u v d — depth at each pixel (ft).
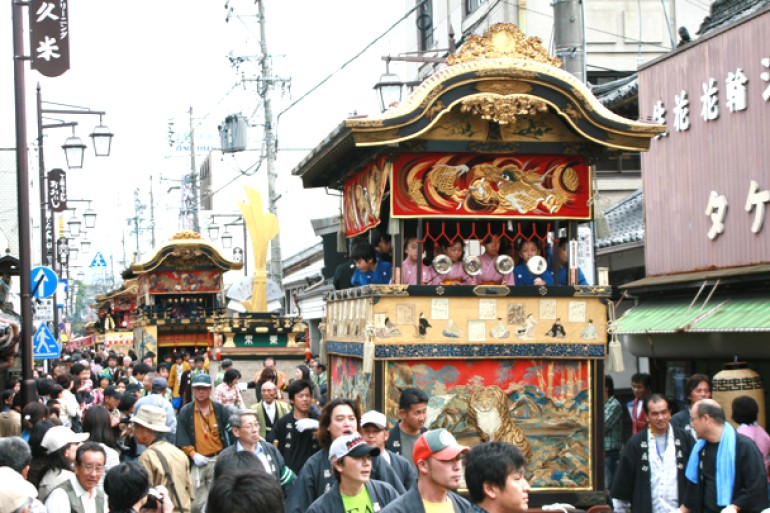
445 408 34.94
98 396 62.64
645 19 83.51
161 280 115.14
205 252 114.11
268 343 74.49
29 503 19.90
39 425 30.91
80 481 26.58
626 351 61.87
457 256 38.14
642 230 55.57
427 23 108.17
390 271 40.04
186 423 37.93
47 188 119.24
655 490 32.30
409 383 34.88
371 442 27.30
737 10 48.29
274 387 41.55
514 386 35.60
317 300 113.80
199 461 37.37
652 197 49.67
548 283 39.01
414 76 111.86
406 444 30.53
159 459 32.01
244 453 25.29
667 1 83.97
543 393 35.76
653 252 49.67
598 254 59.41
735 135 43.21
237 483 14.67
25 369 50.31
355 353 36.88
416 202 35.99
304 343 75.41
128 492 23.21
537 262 37.40
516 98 34.50
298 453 35.27
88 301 350.43
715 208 44.47
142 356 109.29
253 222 80.59
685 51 46.78
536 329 35.55
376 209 37.76
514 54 35.35
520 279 38.83
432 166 36.11
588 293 36.01
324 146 38.70
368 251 40.96
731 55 43.42
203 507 37.65
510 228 39.29
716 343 43.16
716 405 30.83
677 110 47.26
